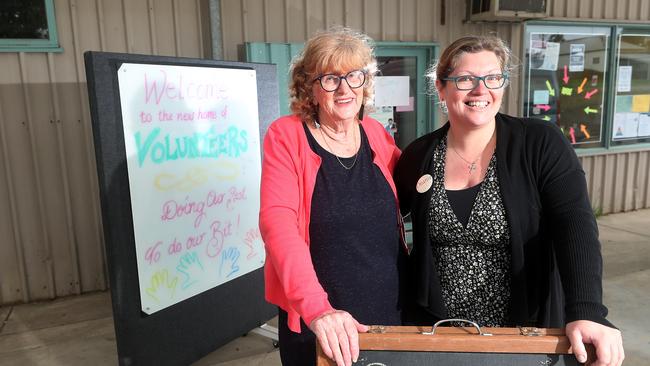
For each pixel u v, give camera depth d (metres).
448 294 1.34
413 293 1.41
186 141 2.08
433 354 1.01
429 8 3.92
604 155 4.90
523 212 1.23
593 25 4.55
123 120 1.84
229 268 2.33
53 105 3.03
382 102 3.89
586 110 4.73
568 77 4.57
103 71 1.76
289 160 1.28
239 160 2.33
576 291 1.02
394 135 3.98
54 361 2.48
